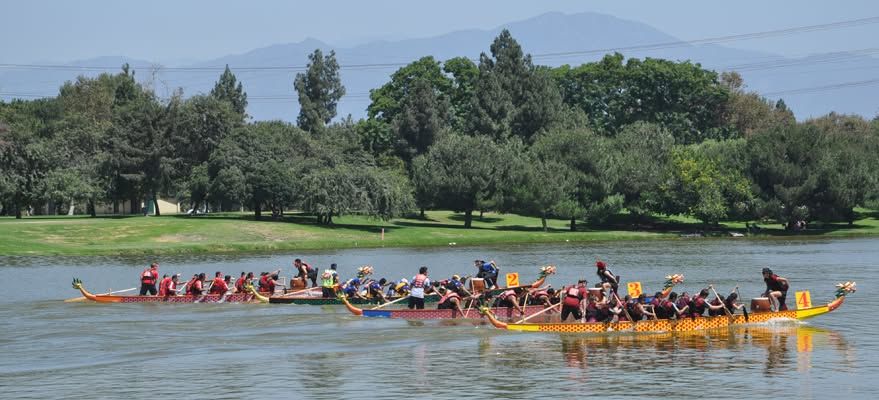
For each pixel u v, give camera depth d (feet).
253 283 243.60
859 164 557.74
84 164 560.61
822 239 506.89
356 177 508.53
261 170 524.93
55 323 192.95
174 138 568.41
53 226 449.06
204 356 155.53
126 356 155.84
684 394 127.03
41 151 523.29
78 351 160.45
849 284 186.19
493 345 164.04
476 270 323.37
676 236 533.14
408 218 609.42
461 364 147.74
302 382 136.36
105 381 137.59
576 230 561.02
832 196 540.52
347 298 219.41
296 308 215.92
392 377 139.03
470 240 489.67
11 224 453.17
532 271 315.37
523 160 561.84
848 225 583.58
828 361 147.23
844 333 172.86
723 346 160.56
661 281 277.85
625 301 179.11
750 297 233.96
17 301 234.38
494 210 559.38
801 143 547.08
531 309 195.93
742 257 376.68
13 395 129.70
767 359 149.18
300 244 444.55
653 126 620.49
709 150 600.39
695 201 545.44
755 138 567.18
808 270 312.09
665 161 593.01
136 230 451.53
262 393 130.11
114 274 308.60
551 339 169.37
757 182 554.87
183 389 132.46
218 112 576.61
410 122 652.07
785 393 127.13
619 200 550.36
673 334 173.68
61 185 523.29
